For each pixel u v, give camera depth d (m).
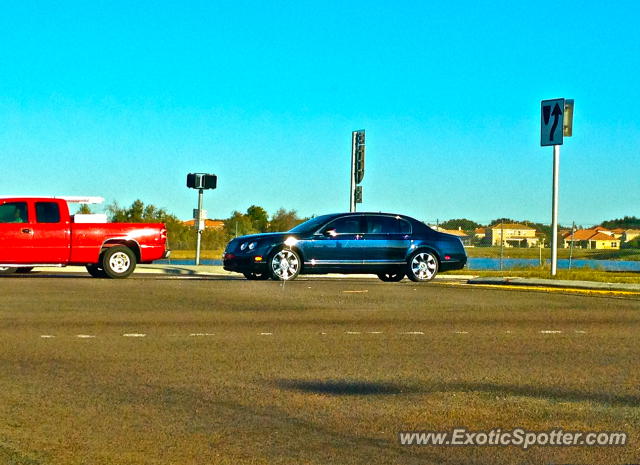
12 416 6.55
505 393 7.52
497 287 19.28
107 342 10.25
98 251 21.61
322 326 12.02
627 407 7.00
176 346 10.01
